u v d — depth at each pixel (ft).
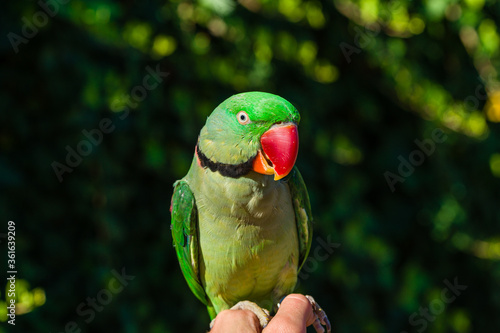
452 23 16.39
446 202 16.90
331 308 15.29
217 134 7.84
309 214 9.07
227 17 14.06
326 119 15.97
